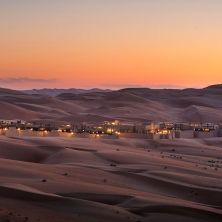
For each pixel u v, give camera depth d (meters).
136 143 182.12
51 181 71.50
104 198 64.00
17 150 128.38
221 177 109.06
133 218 54.34
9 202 52.03
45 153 128.62
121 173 94.00
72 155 122.31
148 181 89.81
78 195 64.12
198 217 58.78
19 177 73.44
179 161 130.00
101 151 128.88
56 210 51.97
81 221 49.03
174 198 76.56
